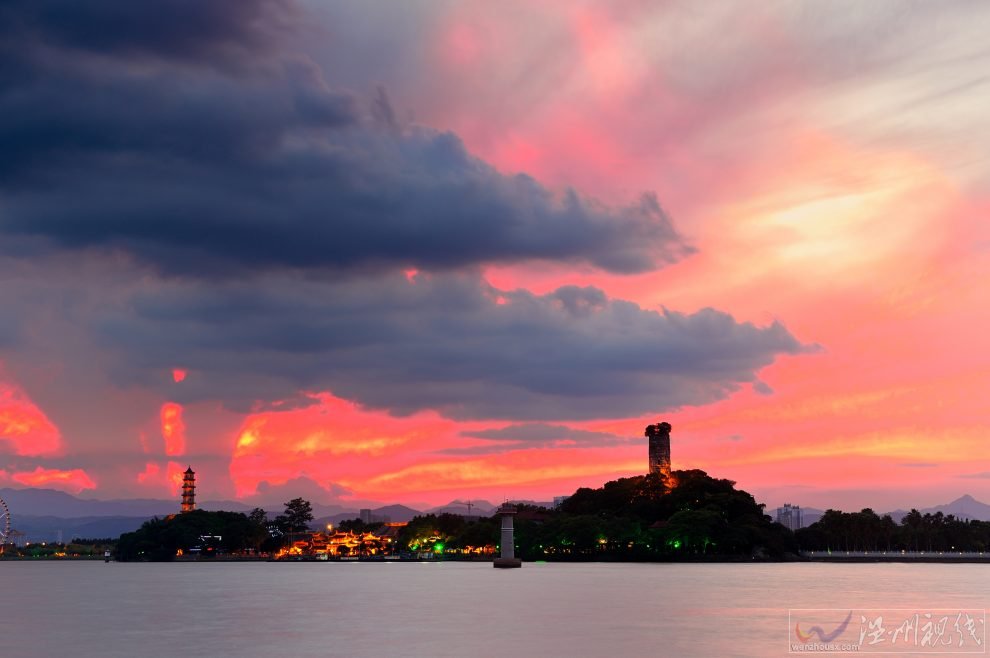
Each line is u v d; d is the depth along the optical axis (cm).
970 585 19775
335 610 13838
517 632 10431
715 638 9744
